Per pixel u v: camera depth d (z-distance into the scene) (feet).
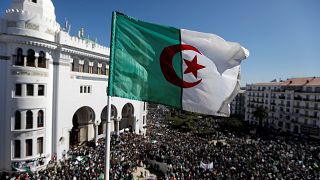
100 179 78.48
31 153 102.17
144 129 203.00
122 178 85.05
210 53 30.32
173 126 258.16
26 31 99.04
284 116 295.69
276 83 323.37
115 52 29.48
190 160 115.96
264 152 142.20
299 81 297.12
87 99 133.39
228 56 30.04
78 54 124.88
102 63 146.82
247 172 100.22
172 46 30.73
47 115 108.27
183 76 30.58
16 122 98.68
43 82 105.40
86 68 134.21
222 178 92.38
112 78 29.01
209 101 30.25
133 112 187.21
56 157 112.06
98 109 142.41
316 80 279.28
